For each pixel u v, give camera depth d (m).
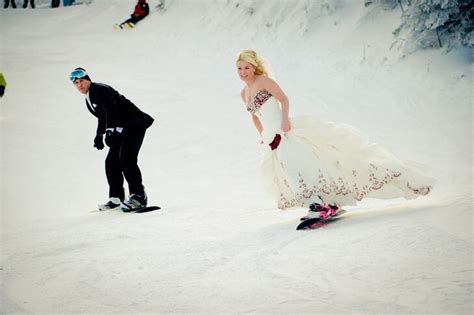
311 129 16.17
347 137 16.19
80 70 21.66
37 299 11.23
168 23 57.59
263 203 22.17
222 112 38.59
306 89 40.50
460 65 39.62
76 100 41.69
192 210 20.41
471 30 41.47
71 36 58.44
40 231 18.09
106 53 52.47
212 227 17.00
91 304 10.77
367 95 38.84
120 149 21.44
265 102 16.44
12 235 17.64
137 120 21.23
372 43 44.22
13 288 11.95
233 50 49.94
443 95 37.31
